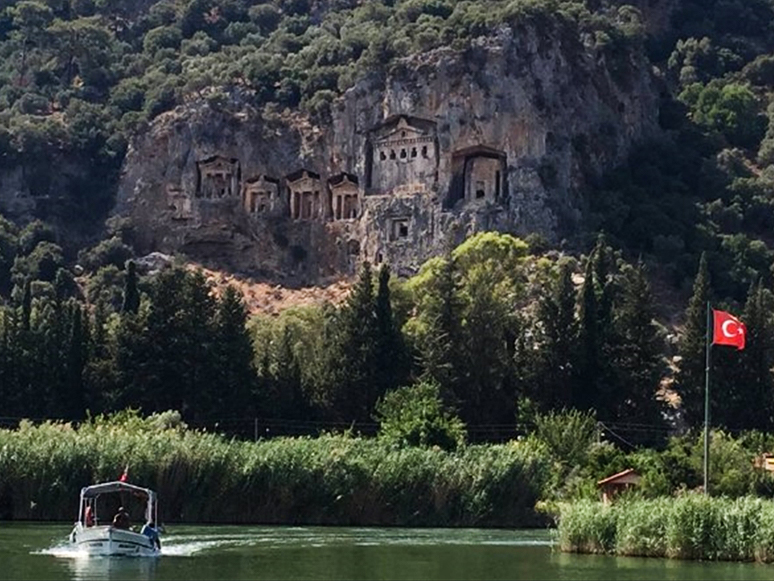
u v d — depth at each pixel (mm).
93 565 125188
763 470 186375
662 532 136875
